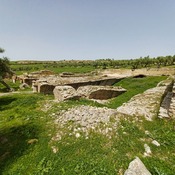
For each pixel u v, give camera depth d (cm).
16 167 806
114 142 877
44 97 1930
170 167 743
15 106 1667
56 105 1438
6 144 984
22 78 3791
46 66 9606
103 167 736
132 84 3047
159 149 857
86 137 929
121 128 980
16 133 1071
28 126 1121
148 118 1104
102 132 952
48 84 2428
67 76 3466
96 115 1102
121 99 2169
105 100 2219
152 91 1747
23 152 895
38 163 809
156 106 1266
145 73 5078
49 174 743
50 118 1190
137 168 684
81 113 1153
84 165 758
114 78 3425
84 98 2014
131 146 846
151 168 728
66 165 775
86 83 2828
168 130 1020
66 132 990
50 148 892
